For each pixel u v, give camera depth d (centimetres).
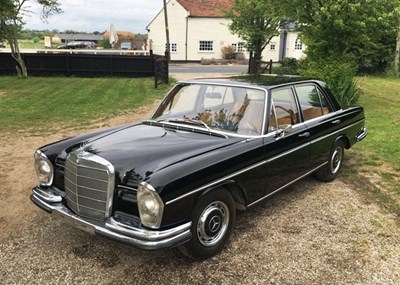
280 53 3956
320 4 1155
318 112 495
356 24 1090
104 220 312
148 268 331
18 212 441
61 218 343
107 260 343
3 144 735
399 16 1109
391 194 496
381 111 1123
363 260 344
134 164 311
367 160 638
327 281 314
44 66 2108
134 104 1238
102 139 371
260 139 383
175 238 296
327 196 488
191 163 315
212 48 3934
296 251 358
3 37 1927
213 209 335
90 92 1498
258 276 321
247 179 366
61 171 360
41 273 324
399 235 389
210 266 335
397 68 2427
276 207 455
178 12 3819
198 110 429
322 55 1205
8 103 1212
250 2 1970
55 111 1093
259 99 403
